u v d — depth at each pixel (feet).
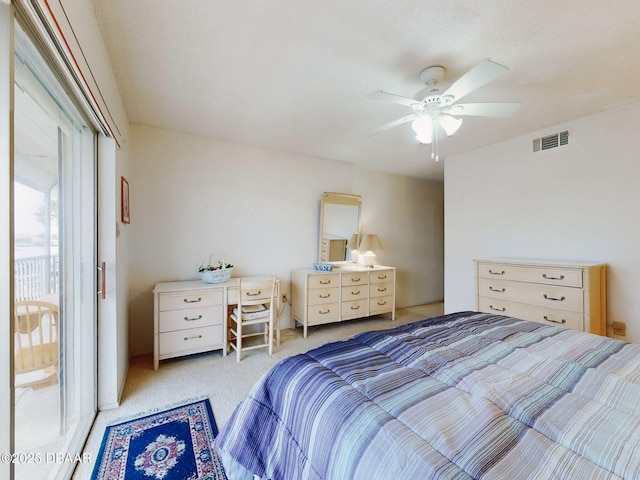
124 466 4.89
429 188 17.53
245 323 9.37
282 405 3.89
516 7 4.67
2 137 2.69
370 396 3.26
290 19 5.00
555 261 9.11
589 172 8.79
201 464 4.95
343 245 13.93
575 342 4.79
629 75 6.63
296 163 12.63
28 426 3.86
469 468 2.25
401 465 2.38
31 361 3.93
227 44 5.66
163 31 5.31
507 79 6.79
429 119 6.37
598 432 2.60
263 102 8.02
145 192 9.68
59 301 4.79
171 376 8.11
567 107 8.23
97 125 5.78
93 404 6.25
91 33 4.65
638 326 7.95
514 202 10.58
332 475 2.78
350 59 6.09
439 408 3.02
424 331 5.34
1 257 2.74
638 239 7.96
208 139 10.69
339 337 11.45
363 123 9.36
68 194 5.14
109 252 6.48
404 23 5.05
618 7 4.65
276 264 12.21
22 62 3.48
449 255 12.71
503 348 4.53
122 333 7.59
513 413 2.95
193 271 10.48
